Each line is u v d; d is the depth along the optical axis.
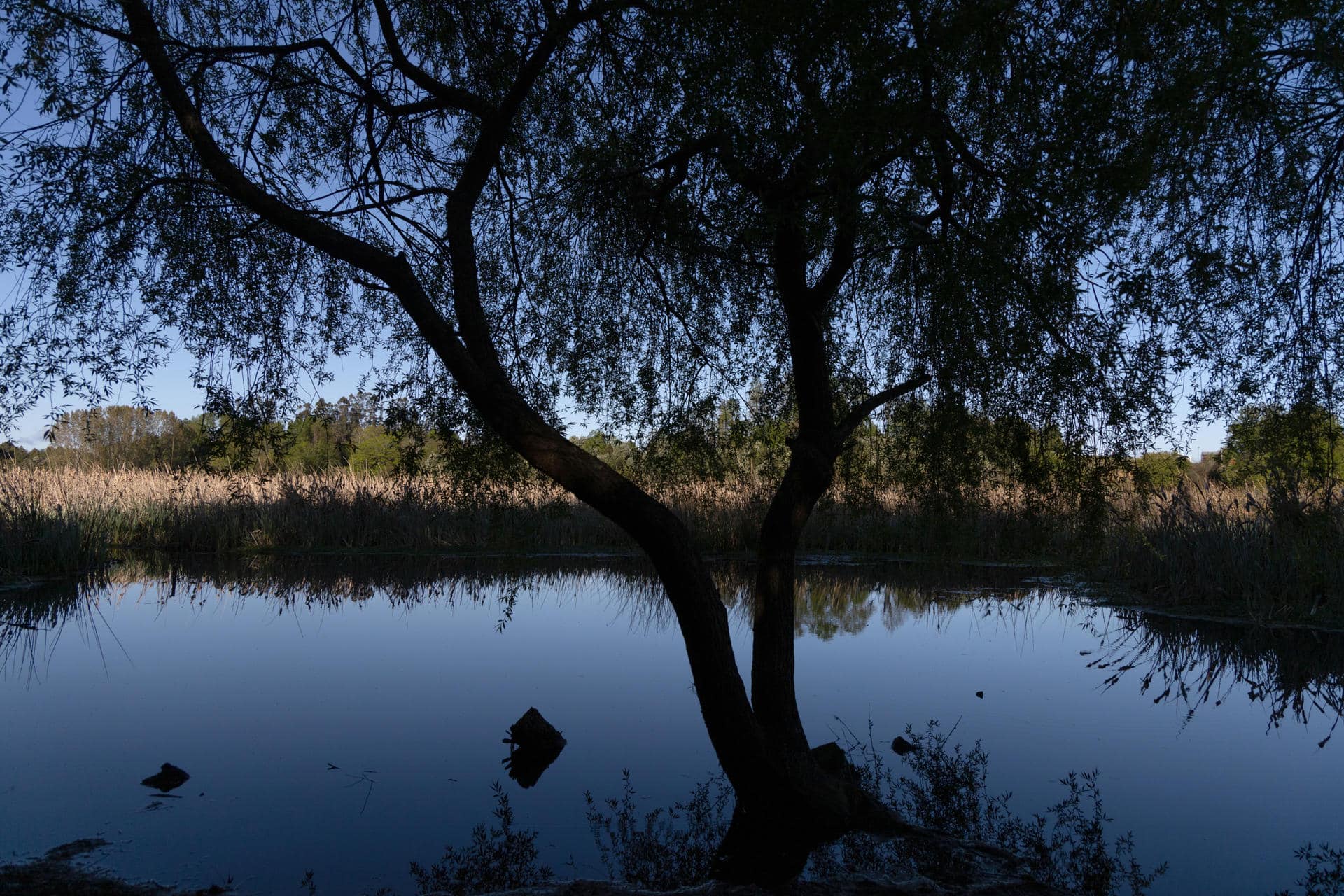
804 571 13.48
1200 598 10.74
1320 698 6.88
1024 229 4.05
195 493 15.80
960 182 4.46
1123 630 9.38
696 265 6.02
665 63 5.00
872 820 4.45
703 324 6.11
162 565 13.84
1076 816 4.52
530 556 14.97
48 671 7.39
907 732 5.86
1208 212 5.16
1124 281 3.94
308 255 5.73
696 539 14.95
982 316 4.71
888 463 6.21
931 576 13.02
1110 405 4.48
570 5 4.61
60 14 4.20
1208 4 3.91
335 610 10.45
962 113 4.63
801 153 4.29
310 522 15.88
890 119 3.83
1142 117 4.45
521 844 4.15
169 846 3.95
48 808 4.38
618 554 15.39
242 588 11.98
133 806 4.44
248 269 5.55
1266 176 5.13
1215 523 11.10
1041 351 4.59
